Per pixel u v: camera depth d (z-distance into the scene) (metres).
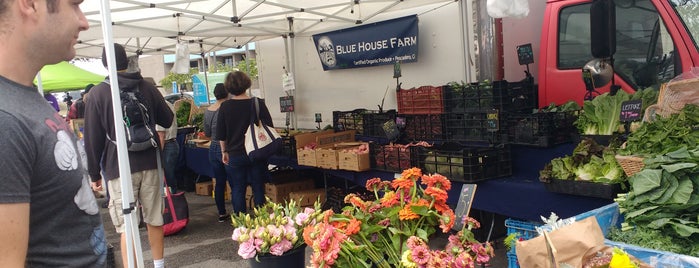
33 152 1.24
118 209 3.97
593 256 1.91
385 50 6.81
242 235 2.74
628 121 3.62
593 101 3.91
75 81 10.15
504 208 3.92
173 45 8.84
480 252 2.31
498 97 4.45
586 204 3.32
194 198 8.25
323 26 7.58
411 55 6.50
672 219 2.26
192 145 8.48
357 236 2.43
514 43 5.28
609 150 3.29
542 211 3.63
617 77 4.32
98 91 3.92
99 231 1.53
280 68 9.07
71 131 1.47
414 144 4.81
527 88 4.73
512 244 2.60
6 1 1.22
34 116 1.28
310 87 8.37
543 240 1.84
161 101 4.27
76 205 1.40
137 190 4.10
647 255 2.03
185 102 9.34
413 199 2.47
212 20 6.35
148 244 5.75
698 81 3.21
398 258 2.38
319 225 2.40
